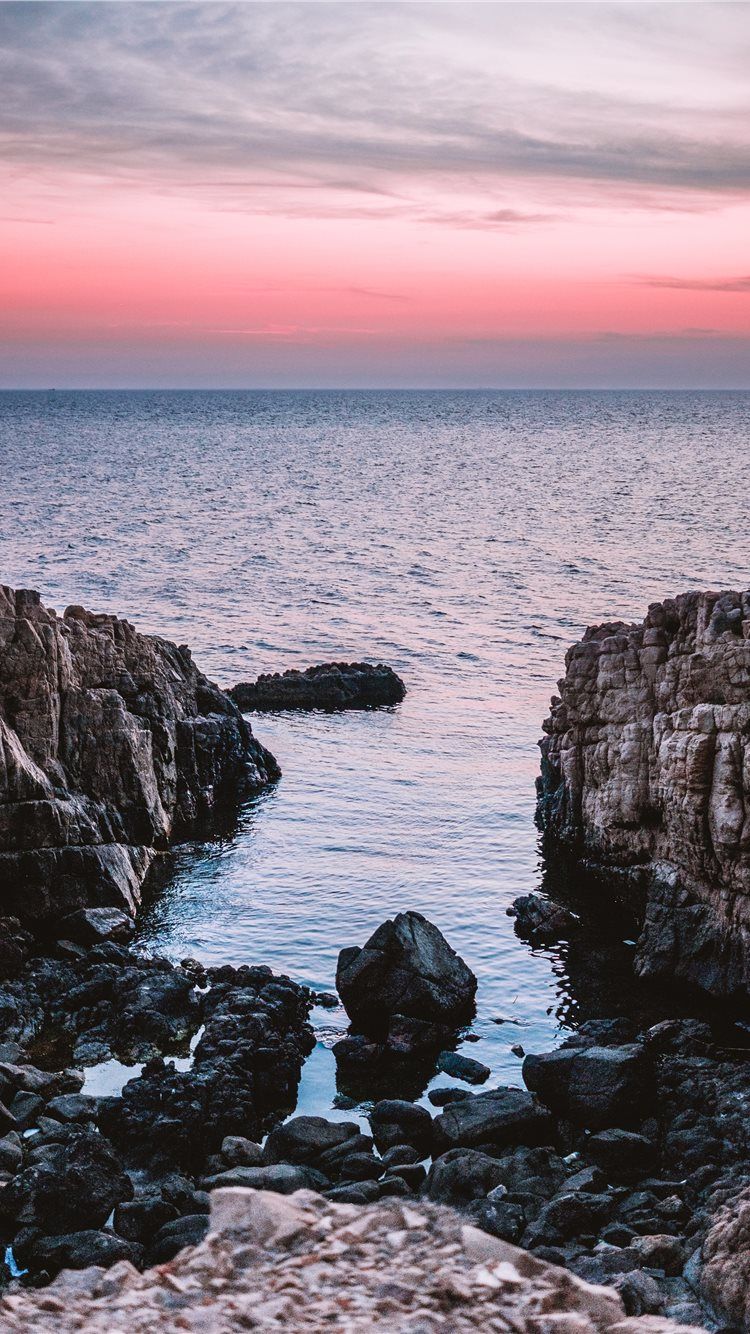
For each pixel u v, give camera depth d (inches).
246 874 2272.4
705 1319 991.6
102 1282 650.8
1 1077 1439.5
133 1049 1596.9
